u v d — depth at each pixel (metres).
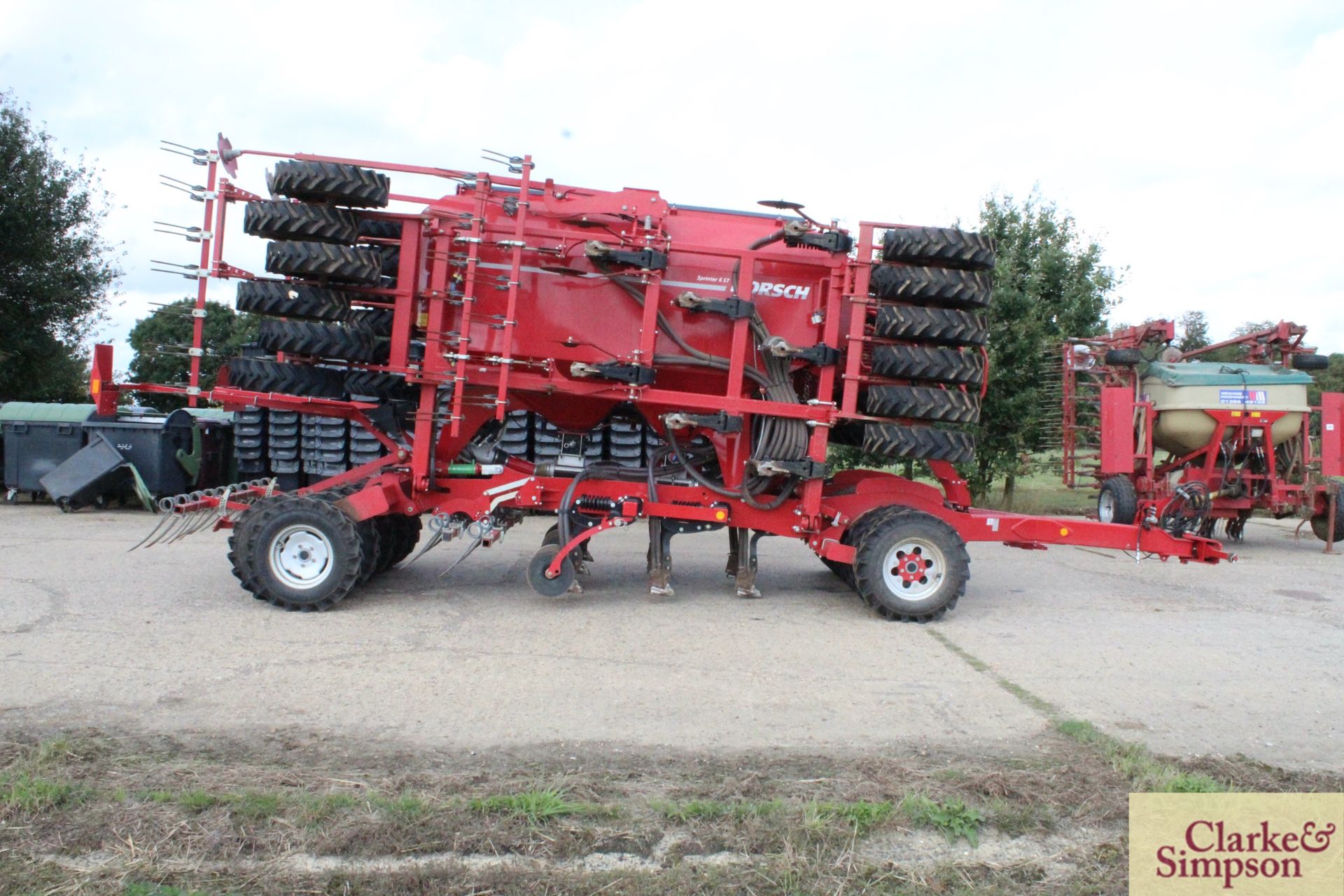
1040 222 17.45
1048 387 16.27
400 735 4.72
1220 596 9.17
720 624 7.36
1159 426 13.42
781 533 8.06
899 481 8.26
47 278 20.95
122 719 4.84
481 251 7.64
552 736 4.75
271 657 6.08
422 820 3.62
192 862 3.35
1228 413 12.87
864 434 7.75
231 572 8.95
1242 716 5.36
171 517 8.65
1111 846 3.64
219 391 7.48
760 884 3.31
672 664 6.18
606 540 12.27
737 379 7.63
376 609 7.55
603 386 7.60
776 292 7.82
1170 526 11.72
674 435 8.09
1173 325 13.31
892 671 6.14
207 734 4.65
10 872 3.25
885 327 7.51
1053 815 3.87
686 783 4.14
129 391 7.40
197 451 14.34
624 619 7.45
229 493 8.23
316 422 14.42
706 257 7.82
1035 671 6.22
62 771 4.05
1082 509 17.28
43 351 21.72
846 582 9.10
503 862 3.42
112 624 6.88
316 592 7.32
